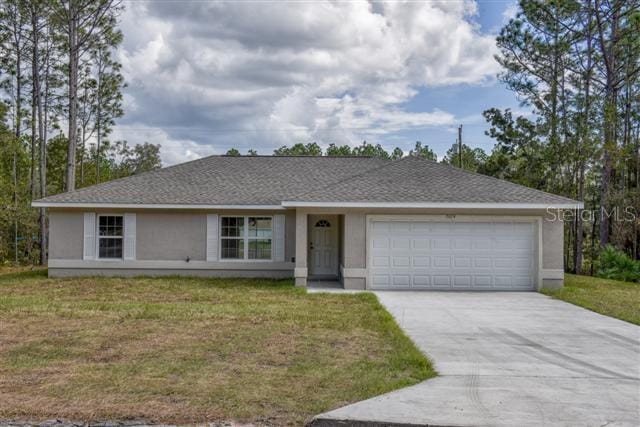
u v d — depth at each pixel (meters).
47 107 28.97
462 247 14.54
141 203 16.20
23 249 25.11
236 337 8.01
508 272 14.51
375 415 4.80
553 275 14.36
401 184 15.46
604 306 11.48
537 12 24.58
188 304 11.35
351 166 20.06
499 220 14.51
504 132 26.56
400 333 8.37
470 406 5.07
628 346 7.80
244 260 16.72
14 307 10.61
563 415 4.86
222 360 6.70
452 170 16.75
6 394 5.32
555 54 24.84
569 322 9.72
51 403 5.08
